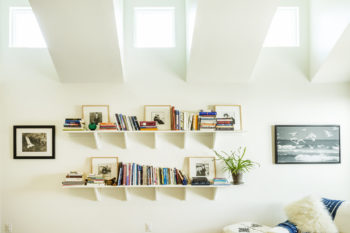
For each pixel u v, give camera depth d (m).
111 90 3.99
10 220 3.84
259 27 3.41
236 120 4.00
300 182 4.00
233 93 4.05
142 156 3.94
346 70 3.86
